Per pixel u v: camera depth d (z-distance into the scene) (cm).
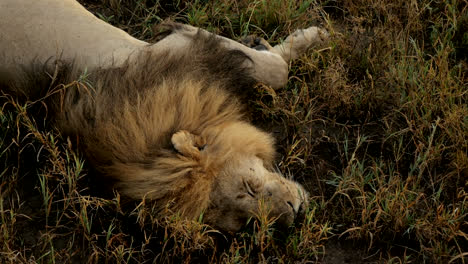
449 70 627
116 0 714
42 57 558
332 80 604
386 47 648
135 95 527
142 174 499
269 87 598
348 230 513
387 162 579
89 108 526
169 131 514
